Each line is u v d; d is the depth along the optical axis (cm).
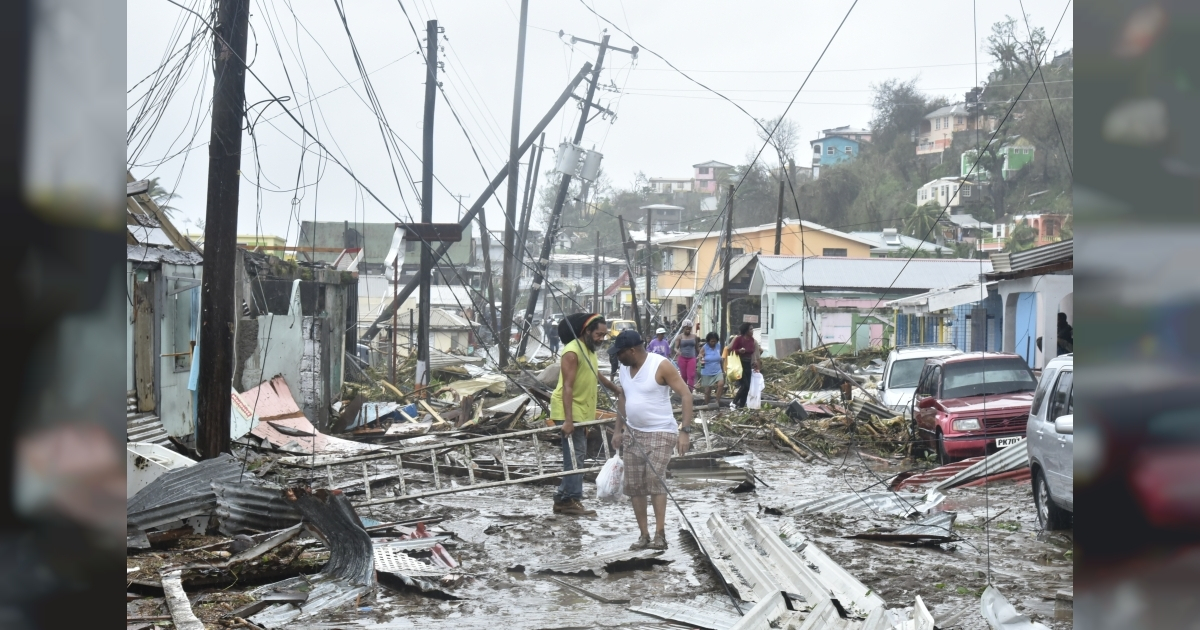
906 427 1530
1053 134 4172
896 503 988
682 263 6247
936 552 779
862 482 1230
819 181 7262
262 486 798
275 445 1389
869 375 2838
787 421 1816
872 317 3859
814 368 2812
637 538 840
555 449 1520
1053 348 2141
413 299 4597
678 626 566
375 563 700
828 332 3878
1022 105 4106
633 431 789
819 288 3875
